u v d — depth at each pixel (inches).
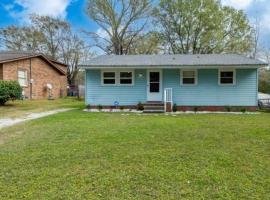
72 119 489.7
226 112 629.3
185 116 542.6
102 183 182.9
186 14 1270.9
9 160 233.9
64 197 162.7
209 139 312.3
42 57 1045.2
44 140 310.5
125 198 161.3
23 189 174.1
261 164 220.5
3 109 651.5
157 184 181.0
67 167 215.2
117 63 657.6
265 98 721.6
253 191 169.6
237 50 1296.8
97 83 676.7
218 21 1267.2
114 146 280.1
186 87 660.1
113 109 671.8
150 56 750.5
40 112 611.8
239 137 323.6
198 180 187.2
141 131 362.3
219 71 650.2
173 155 246.1
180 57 722.8
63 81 1277.1
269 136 330.0
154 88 669.3
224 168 210.8
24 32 1636.3
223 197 161.9
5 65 850.1
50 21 1648.6
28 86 966.4
